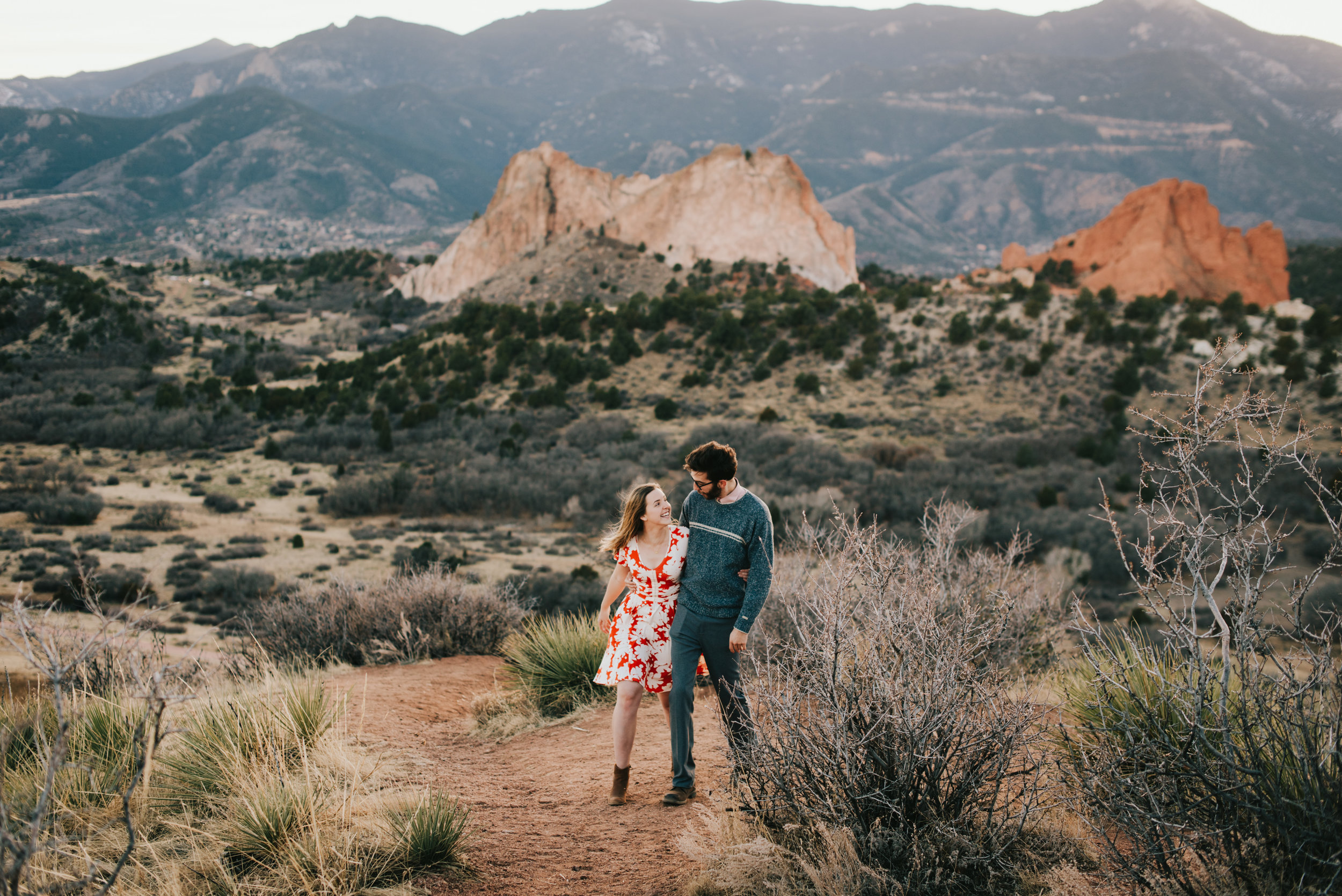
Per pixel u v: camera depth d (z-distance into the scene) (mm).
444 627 7883
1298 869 2061
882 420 51969
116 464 47812
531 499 38812
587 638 5551
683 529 3426
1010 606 4539
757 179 123375
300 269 173125
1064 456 43875
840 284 116812
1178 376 52188
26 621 2000
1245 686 2229
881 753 2619
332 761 3564
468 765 4141
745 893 2479
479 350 67812
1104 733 2633
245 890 2498
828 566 3480
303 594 8680
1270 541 2184
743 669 4137
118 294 104125
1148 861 2234
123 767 3113
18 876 1972
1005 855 2479
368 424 55625
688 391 58938
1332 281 123688
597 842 3029
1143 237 101375
